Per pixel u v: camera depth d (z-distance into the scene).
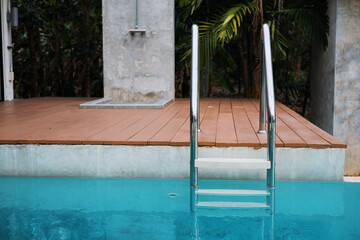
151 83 6.23
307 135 2.99
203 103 5.97
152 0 6.10
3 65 6.63
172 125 3.54
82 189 2.60
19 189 2.60
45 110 4.98
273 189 2.27
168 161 2.75
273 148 2.24
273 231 1.94
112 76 6.24
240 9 6.18
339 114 5.66
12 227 1.99
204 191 2.29
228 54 8.61
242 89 11.52
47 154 2.80
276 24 7.05
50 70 11.84
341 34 5.55
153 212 2.21
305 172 2.68
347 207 2.27
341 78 5.61
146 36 6.16
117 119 4.02
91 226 2.01
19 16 9.87
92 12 10.88
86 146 2.78
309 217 2.12
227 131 3.21
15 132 3.12
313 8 6.15
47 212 2.21
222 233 1.91
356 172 5.70
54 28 11.34
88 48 11.11
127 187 2.63
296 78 11.74
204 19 7.62
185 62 8.48
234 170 2.75
